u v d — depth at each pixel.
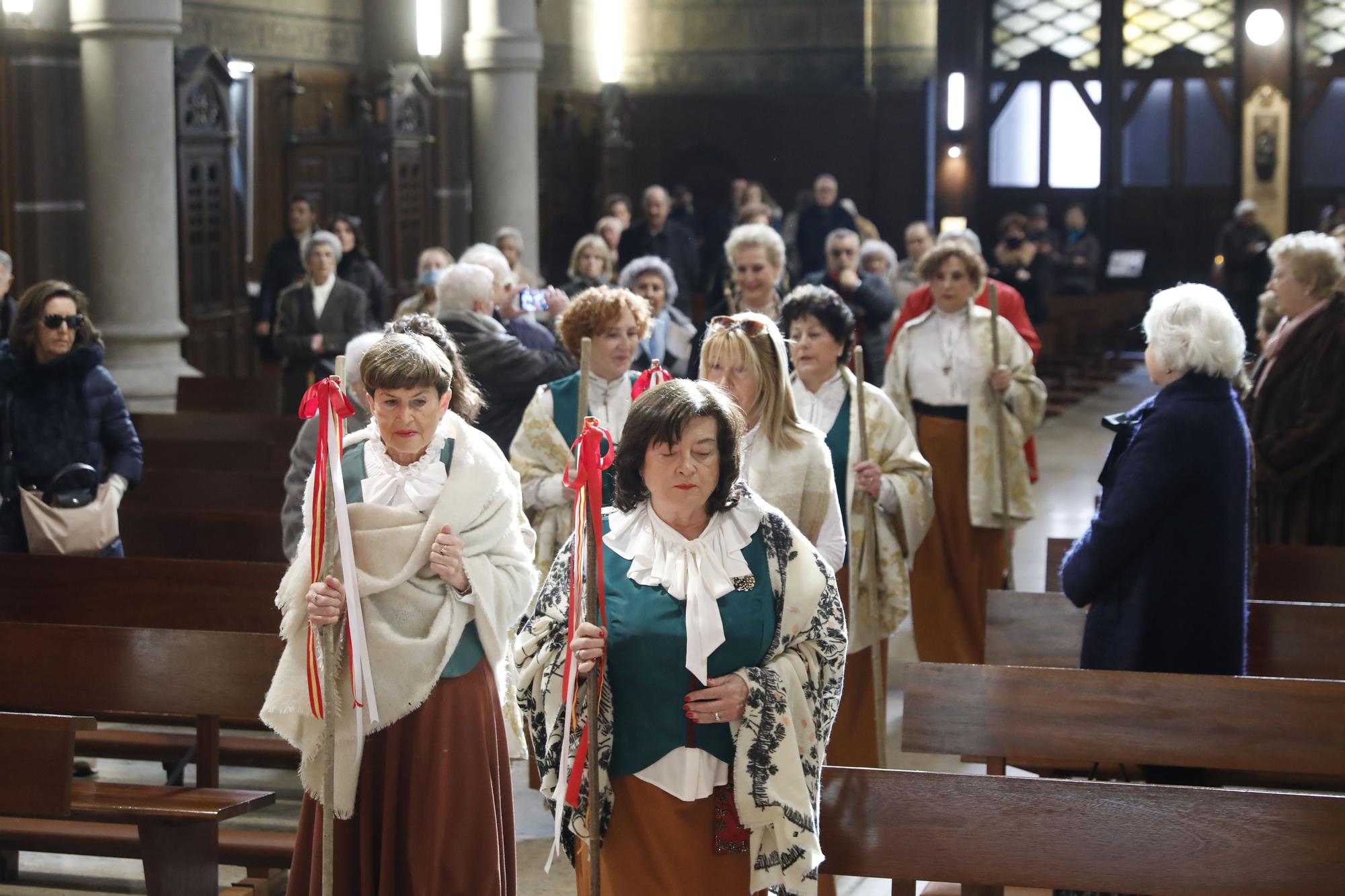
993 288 6.27
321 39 15.18
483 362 5.72
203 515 5.83
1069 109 21.34
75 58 10.88
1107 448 12.70
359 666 3.44
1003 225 18.09
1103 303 17.48
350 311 9.15
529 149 13.96
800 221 15.34
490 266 6.98
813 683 3.20
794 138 21.39
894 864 3.31
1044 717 3.81
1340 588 5.27
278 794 5.46
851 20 21.20
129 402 9.62
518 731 3.89
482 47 13.70
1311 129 20.56
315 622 3.40
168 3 9.52
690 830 3.10
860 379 4.64
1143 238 21.36
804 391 4.84
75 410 5.43
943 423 6.22
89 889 4.69
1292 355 6.03
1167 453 3.90
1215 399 3.94
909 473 4.84
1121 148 21.25
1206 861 3.20
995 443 6.19
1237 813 3.20
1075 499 10.70
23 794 3.51
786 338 4.89
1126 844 3.23
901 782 3.31
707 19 21.50
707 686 3.08
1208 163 21.03
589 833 3.07
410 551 3.53
